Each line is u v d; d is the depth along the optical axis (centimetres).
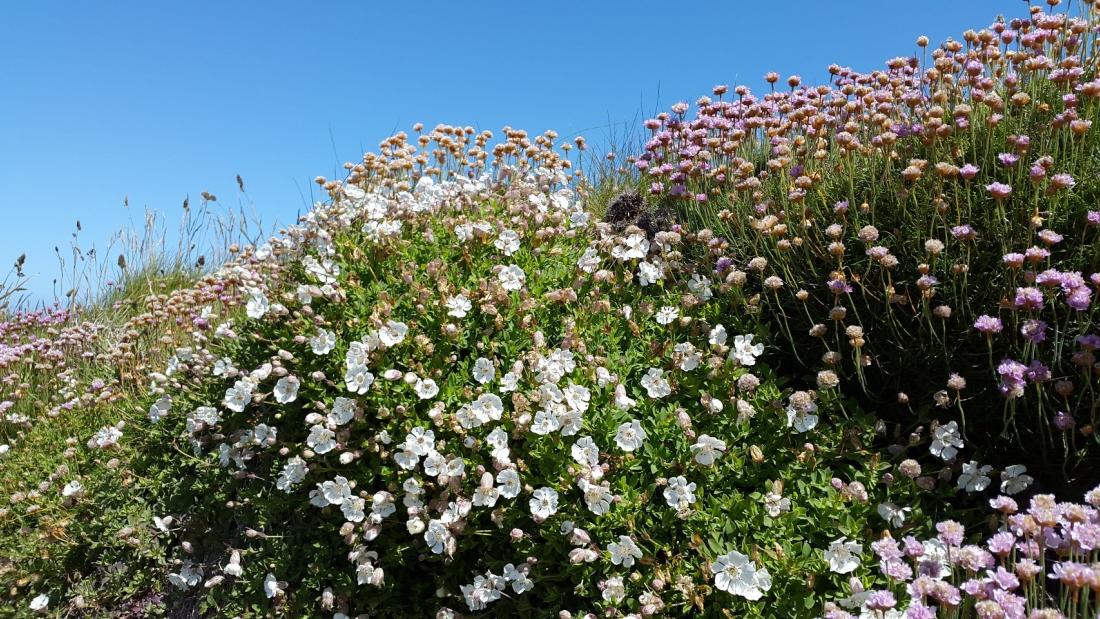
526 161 547
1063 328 311
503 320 373
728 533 296
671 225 488
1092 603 245
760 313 389
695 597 273
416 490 320
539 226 459
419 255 418
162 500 428
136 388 552
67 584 421
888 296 328
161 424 458
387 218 439
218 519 410
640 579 287
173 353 589
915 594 238
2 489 482
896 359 345
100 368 617
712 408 326
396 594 343
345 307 384
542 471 313
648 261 462
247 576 370
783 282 386
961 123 359
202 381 452
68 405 532
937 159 377
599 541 302
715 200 481
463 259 416
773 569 277
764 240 401
